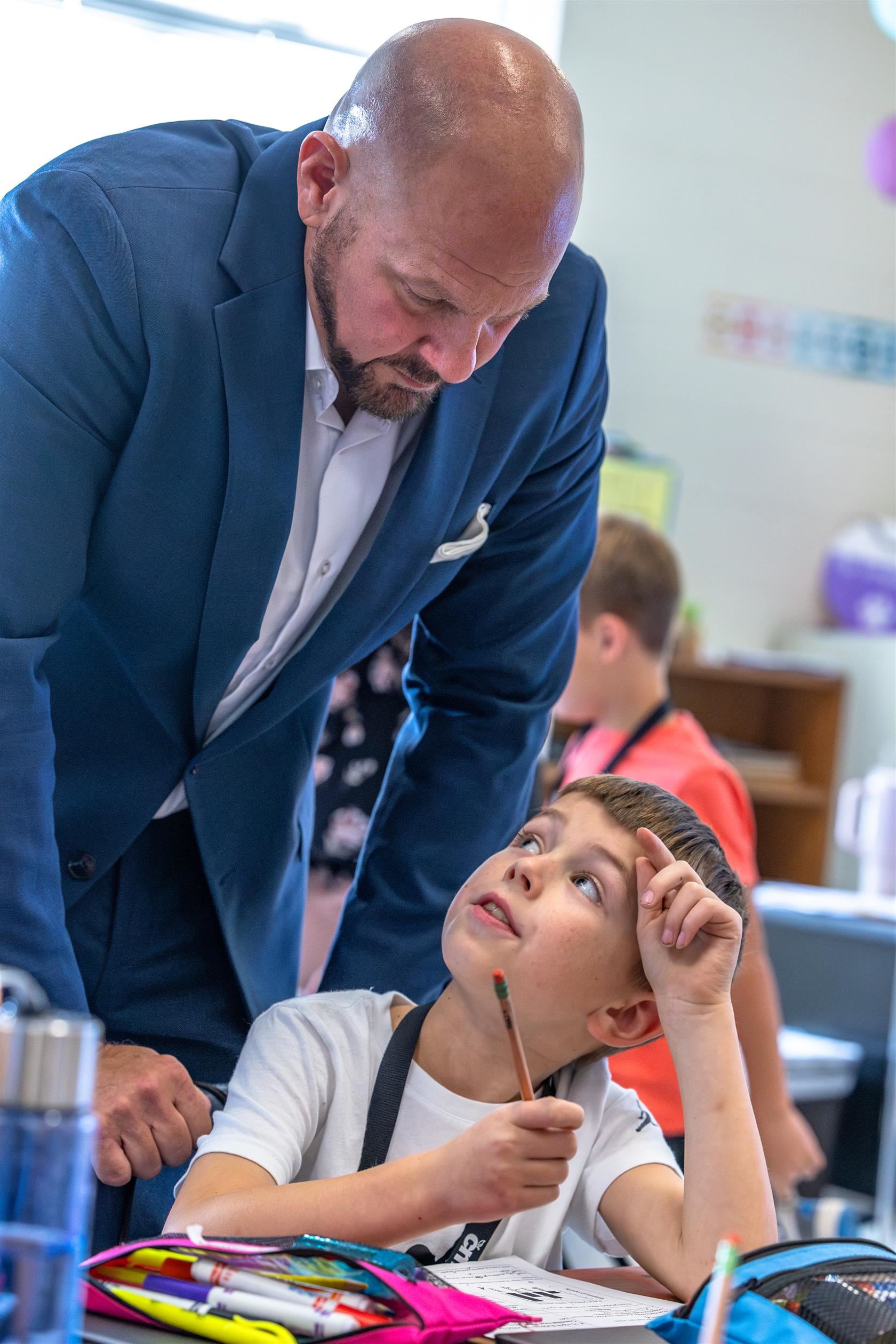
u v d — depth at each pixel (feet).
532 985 3.68
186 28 10.62
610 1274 3.59
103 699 4.25
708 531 14.32
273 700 4.38
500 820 5.03
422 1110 3.72
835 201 14.47
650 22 13.56
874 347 14.78
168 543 4.00
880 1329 2.62
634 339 13.87
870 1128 11.18
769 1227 3.41
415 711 5.23
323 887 7.16
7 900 3.66
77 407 3.76
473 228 3.42
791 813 13.93
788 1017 11.48
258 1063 3.76
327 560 4.35
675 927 3.63
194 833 4.47
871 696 14.02
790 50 14.11
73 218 3.76
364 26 11.28
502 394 4.49
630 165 13.67
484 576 4.99
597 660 7.59
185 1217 3.25
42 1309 1.93
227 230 3.96
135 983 4.49
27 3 10.02
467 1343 2.61
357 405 3.97
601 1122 3.92
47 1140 1.94
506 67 3.54
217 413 3.92
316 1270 2.69
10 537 3.68
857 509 14.85
